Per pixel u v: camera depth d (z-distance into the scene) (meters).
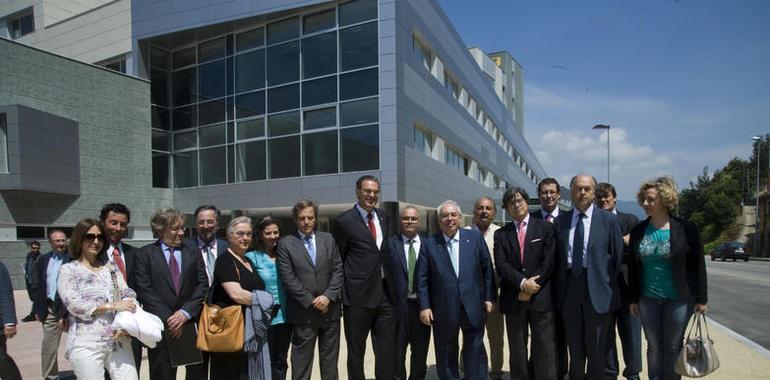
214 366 4.64
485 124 34.91
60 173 17.27
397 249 5.29
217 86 21.05
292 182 18.77
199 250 4.81
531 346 5.38
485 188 32.84
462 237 5.09
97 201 19.03
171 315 4.50
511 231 5.15
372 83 17.33
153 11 21.14
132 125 20.58
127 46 21.84
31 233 16.61
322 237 5.04
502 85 49.94
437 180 21.59
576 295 4.73
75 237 4.09
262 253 5.07
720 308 11.75
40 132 16.41
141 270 4.54
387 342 5.11
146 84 21.25
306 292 4.72
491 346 5.76
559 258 4.89
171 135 22.39
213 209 5.51
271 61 19.52
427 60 22.02
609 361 5.00
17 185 15.51
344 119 17.81
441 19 23.06
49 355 5.84
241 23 19.75
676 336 4.48
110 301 4.09
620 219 5.74
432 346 7.59
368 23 17.47
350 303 4.99
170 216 4.71
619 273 5.23
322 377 4.95
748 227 55.78
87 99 18.84
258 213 19.11
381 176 17.02
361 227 5.14
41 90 17.20
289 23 19.12
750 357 6.57
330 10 18.27
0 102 15.88
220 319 4.43
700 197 61.38
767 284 17.55
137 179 20.73
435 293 5.01
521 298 4.91
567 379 5.54
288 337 5.05
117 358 4.07
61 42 24.45
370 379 5.70
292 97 18.97
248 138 20.08
